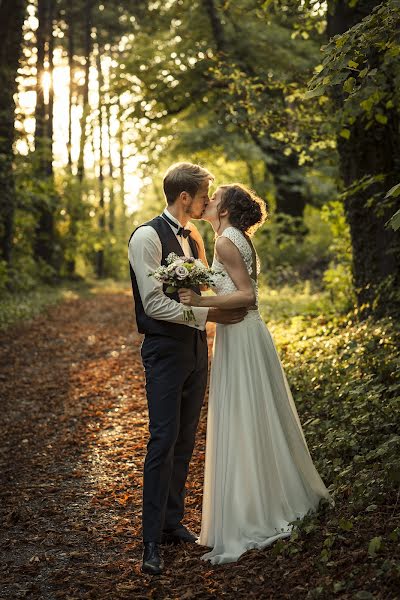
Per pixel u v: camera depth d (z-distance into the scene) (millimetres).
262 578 3436
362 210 7957
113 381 8930
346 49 4414
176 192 4043
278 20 17781
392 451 4062
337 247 10695
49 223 24984
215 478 3943
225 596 3357
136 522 4504
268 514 3852
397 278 7801
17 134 17656
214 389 4020
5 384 9039
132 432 6539
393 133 7711
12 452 6230
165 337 3920
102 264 35188
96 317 16094
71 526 4488
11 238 17484
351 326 8312
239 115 10609
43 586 3707
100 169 34625
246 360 3959
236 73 10859
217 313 3904
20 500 5000
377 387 4867
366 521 3615
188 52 17859
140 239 3924
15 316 14648
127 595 3502
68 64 33156
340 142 8031
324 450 4672
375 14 4340
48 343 12164
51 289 23484
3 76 16141
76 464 5773
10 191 16969
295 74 10039
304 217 23250
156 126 19125
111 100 18797
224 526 3830
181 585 3564
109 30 32094
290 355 7543
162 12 20031
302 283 17609
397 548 3258
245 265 3975
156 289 3842
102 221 35188
